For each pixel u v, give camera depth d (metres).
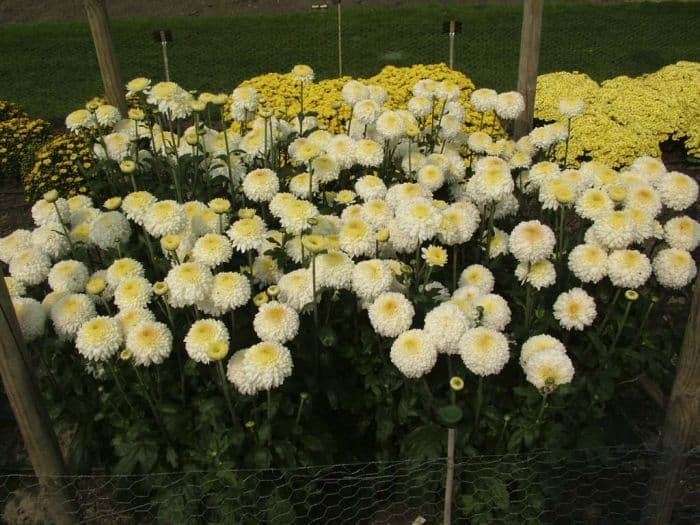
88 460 1.26
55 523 1.24
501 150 1.64
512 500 1.18
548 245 1.23
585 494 1.31
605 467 1.22
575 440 1.21
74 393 1.30
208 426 1.16
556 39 4.18
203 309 1.20
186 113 1.59
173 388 1.22
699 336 1.08
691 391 1.12
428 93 1.74
